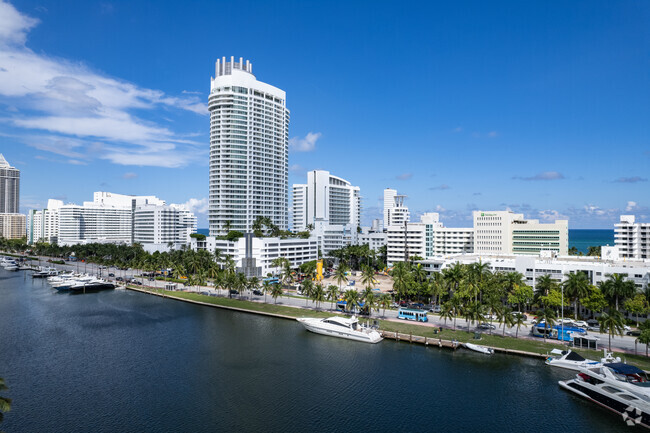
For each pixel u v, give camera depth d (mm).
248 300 175500
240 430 72250
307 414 77812
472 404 81500
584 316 138875
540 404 81500
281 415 77438
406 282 156875
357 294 142000
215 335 128250
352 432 71750
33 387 89938
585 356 99625
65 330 135250
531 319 136250
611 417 77062
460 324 132000
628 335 116875
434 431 72312
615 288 123250
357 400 83250
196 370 99188
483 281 142250
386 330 125750
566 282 132625
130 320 148125
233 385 90500
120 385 90812
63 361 105688
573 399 83500
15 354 111125
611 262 165750
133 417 76750
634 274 139875
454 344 111625
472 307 121750
